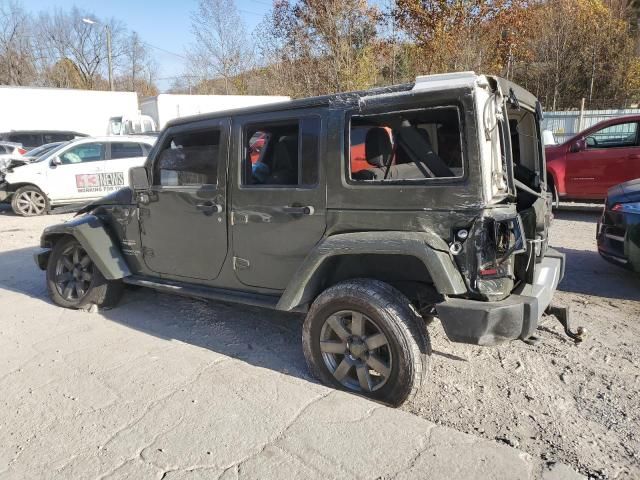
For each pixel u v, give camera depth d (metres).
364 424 2.74
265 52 24.20
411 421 2.77
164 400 3.07
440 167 2.94
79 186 11.92
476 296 2.82
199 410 2.94
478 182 2.72
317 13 21.05
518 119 3.80
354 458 2.48
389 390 3.01
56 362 3.68
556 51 24.48
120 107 23.58
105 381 3.34
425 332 2.99
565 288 5.42
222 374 3.39
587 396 3.24
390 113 2.94
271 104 3.44
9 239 8.98
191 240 3.96
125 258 4.58
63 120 22.16
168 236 4.12
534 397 3.24
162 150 4.09
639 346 3.95
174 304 5.12
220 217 3.72
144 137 12.82
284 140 3.50
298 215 3.32
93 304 4.90
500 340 2.81
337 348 3.22
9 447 2.66
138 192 4.25
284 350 4.02
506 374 3.54
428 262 2.76
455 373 3.56
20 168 11.61
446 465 2.41
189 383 3.28
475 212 2.74
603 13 24.89
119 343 4.02
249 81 29.34
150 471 2.44
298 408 2.93
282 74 23.41
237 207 3.61
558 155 9.27
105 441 2.69
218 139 3.73
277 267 3.50
